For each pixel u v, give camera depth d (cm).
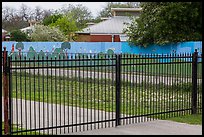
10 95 805
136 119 1049
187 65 1225
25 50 3591
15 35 4634
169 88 1293
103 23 5597
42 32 4497
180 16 2853
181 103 1286
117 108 980
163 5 2909
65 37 4731
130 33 3453
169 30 2975
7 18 7788
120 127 966
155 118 1095
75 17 8375
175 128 970
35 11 8394
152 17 3052
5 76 796
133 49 3475
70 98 1493
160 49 3256
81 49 3531
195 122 1049
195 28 3002
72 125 888
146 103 1334
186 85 1289
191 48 3012
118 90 979
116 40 5344
